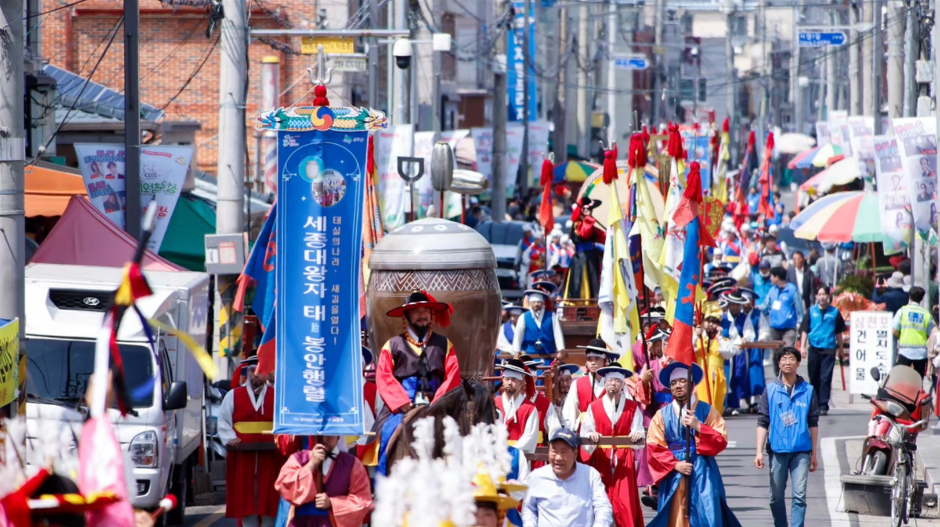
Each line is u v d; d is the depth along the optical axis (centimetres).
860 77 16975
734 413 5731
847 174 9481
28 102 5762
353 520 2425
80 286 3506
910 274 7556
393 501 1788
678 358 2973
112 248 4344
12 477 1404
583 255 5231
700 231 3125
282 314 2545
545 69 16462
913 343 5169
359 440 2934
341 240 2558
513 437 3081
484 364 3341
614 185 4119
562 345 4681
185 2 5762
